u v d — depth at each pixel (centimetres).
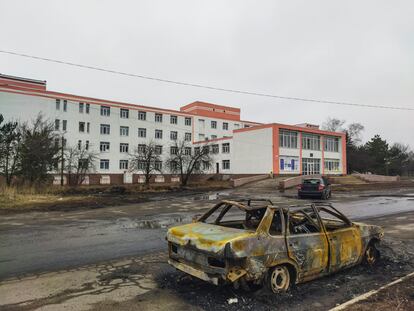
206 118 6431
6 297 463
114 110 5206
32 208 1645
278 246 462
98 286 509
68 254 720
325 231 538
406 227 1058
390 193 2705
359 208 1622
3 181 2442
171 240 506
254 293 463
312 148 5050
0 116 2783
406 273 573
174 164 3972
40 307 427
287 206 518
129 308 423
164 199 2169
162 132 5766
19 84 4847
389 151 8088
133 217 1331
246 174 4834
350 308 414
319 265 511
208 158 4016
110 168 5103
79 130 4831
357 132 7362
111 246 802
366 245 609
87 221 1225
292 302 441
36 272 586
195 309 419
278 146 4506
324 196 2180
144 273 577
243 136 4931
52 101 4609
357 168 6719
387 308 413
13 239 888
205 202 1966
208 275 436
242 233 452
